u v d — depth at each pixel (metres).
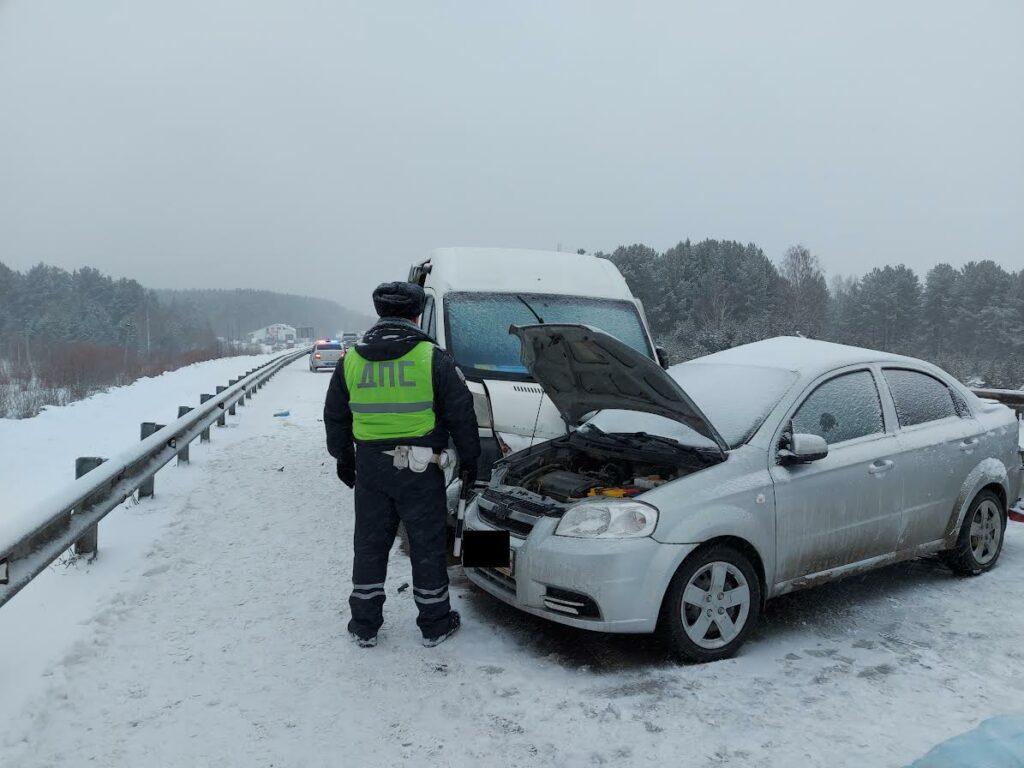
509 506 4.65
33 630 4.41
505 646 4.36
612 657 4.20
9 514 7.57
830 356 5.22
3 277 139.12
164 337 137.00
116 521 6.76
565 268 7.50
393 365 4.22
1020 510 6.95
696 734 3.39
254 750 3.32
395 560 5.89
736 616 4.22
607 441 5.12
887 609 4.85
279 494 7.95
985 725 3.16
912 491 4.96
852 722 3.47
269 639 4.43
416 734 3.43
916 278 81.06
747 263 64.56
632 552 3.95
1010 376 30.25
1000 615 4.72
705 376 5.33
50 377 38.09
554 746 3.32
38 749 3.31
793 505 4.40
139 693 3.80
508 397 6.05
